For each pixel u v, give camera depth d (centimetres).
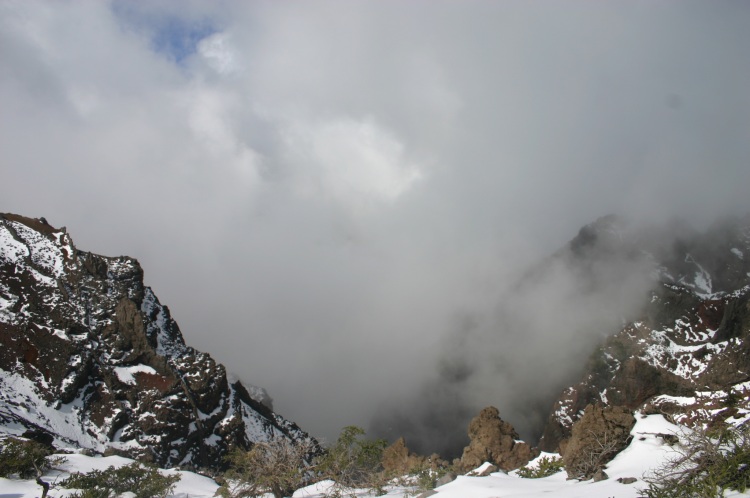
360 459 2370
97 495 2141
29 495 2105
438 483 2239
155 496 2330
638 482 1606
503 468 3067
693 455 1436
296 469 2288
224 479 2628
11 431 3434
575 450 2002
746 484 1250
